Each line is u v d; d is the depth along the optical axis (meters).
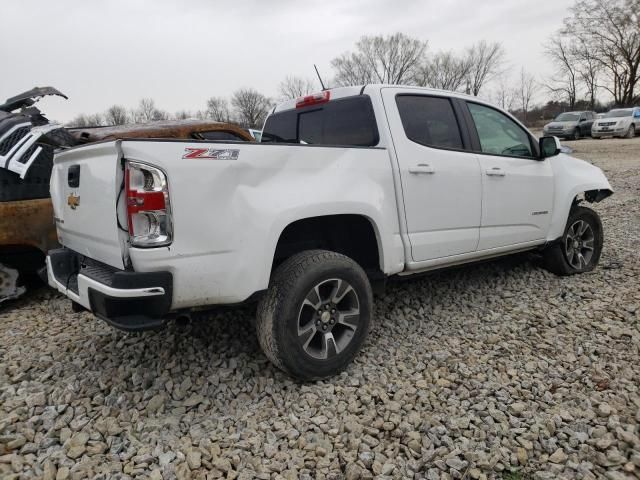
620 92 42.66
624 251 5.71
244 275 2.60
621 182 11.02
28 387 2.95
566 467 2.24
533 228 4.46
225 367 3.14
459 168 3.72
